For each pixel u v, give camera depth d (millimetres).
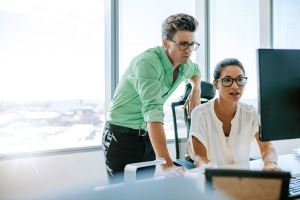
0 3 2461
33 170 2461
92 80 2822
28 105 2562
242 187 584
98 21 2850
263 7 3387
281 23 3426
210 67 3416
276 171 584
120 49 2924
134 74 1417
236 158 1561
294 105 1216
